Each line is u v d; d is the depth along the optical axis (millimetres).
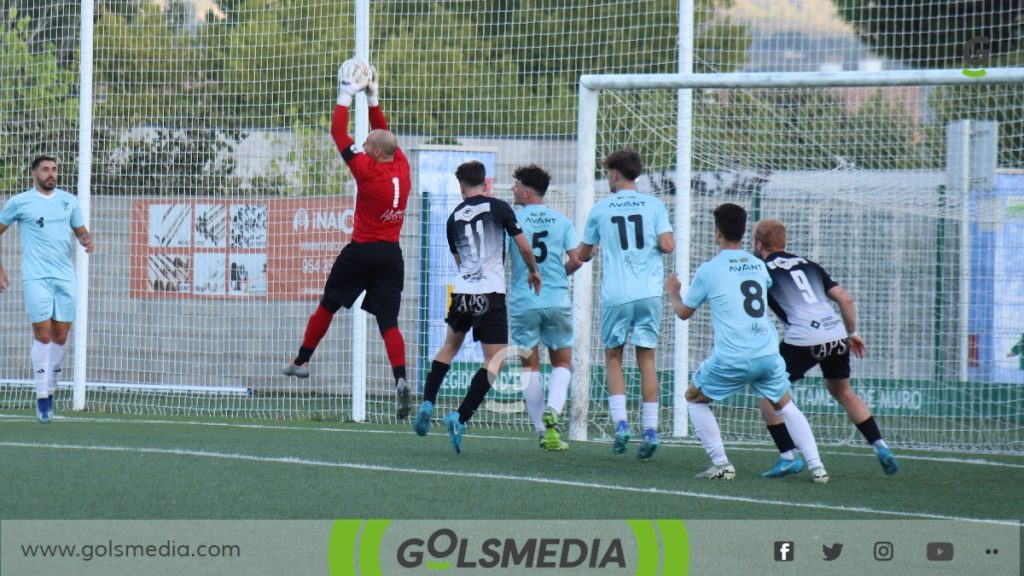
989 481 26594
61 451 27141
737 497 22938
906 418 42531
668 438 36438
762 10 62812
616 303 28297
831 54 63625
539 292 28812
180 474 23734
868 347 44844
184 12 48500
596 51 59469
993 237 44094
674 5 58875
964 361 43812
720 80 33469
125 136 48000
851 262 45344
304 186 47188
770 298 26859
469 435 36000
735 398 43844
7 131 48250
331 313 27781
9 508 19453
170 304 48531
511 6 58219
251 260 47688
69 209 34875
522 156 49875
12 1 49781
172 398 47938
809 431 25828
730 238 25672
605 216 28703
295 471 24750
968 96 52938
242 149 47719
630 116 45688
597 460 28906
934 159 51812
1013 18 60938
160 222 48406
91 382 45906
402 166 27625
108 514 19141
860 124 51406
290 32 48656
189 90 48219
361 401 40812
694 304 25531
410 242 47031
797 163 48625
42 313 34500
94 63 48156
